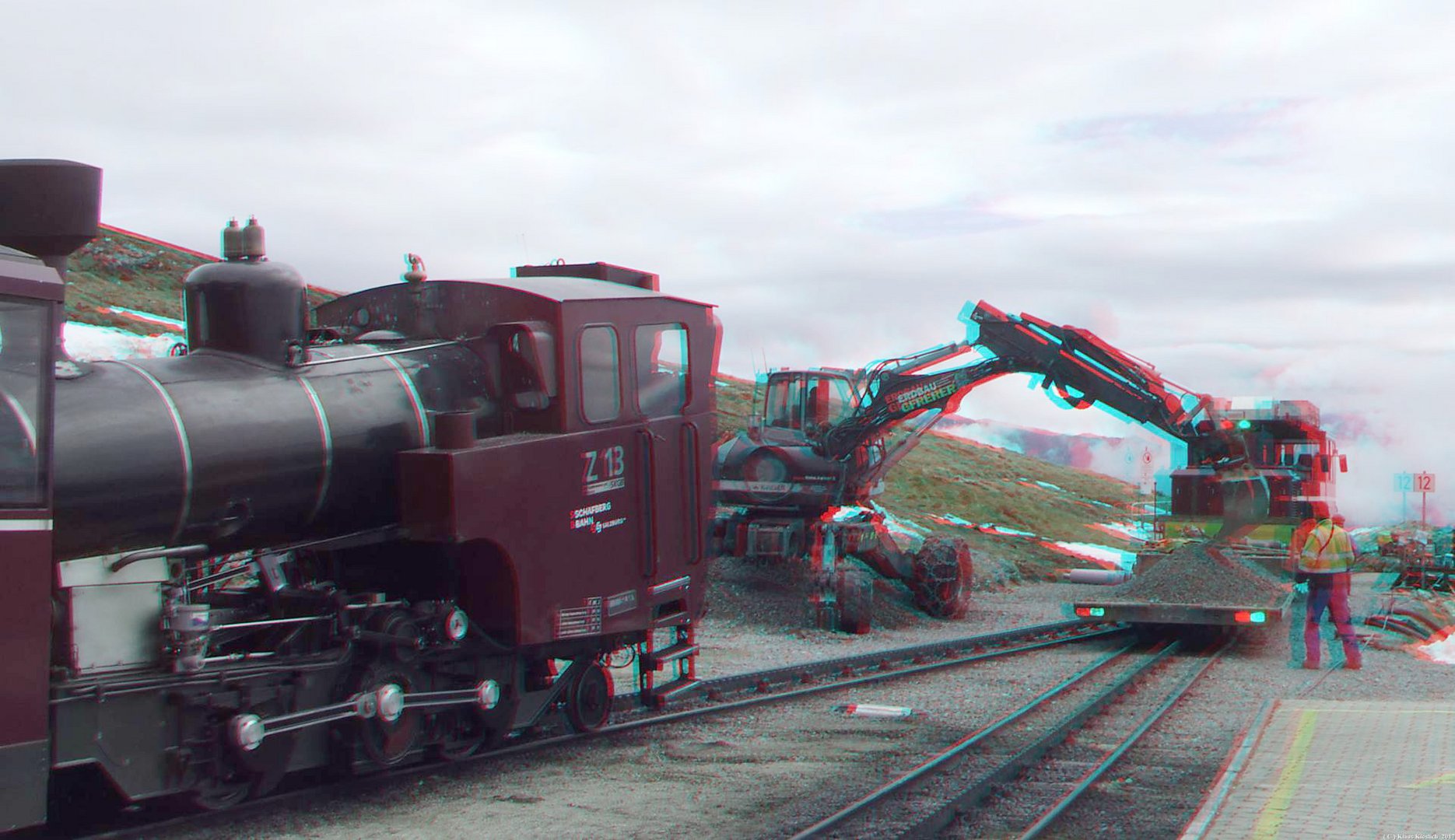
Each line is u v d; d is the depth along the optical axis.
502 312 8.97
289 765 7.27
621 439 9.28
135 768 6.42
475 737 8.70
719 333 10.68
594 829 7.07
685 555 10.04
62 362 6.58
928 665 14.22
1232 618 15.76
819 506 19.33
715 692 11.80
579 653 9.62
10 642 5.68
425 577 8.60
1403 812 7.00
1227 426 18.88
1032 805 7.75
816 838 6.82
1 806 5.62
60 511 6.18
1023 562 29.16
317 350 8.20
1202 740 9.98
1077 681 13.06
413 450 8.06
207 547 7.07
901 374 19.39
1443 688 12.88
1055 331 18.92
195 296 7.57
